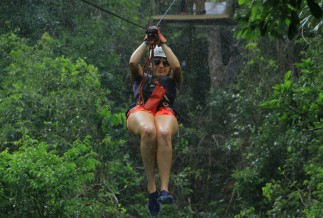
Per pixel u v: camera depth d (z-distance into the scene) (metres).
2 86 32.56
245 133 39.12
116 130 33.94
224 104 40.94
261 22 14.37
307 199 30.03
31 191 22.72
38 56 33.50
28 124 28.70
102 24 39.91
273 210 30.39
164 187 12.21
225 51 48.09
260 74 36.56
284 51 36.72
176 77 13.31
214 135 41.19
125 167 32.16
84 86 30.03
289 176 35.22
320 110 19.25
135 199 35.62
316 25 16.44
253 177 35.16
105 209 27.02
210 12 34.62
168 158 12.34
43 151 23.19
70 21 41.00
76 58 37.66
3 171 22.31
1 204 22.67
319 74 21.47
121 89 40.00
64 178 22.72
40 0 40.00
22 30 39.34
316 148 29.00
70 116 29.23
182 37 45.69
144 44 13.45
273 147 34.34
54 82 30.59
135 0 42.44
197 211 40.38
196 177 38.66
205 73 46.59
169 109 13.08
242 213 33.47
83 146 24.02
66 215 23.55
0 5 39.25
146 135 12.40
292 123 19.89
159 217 34.91
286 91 19.70
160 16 34.75
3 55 34.75
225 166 41.22
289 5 13.14
